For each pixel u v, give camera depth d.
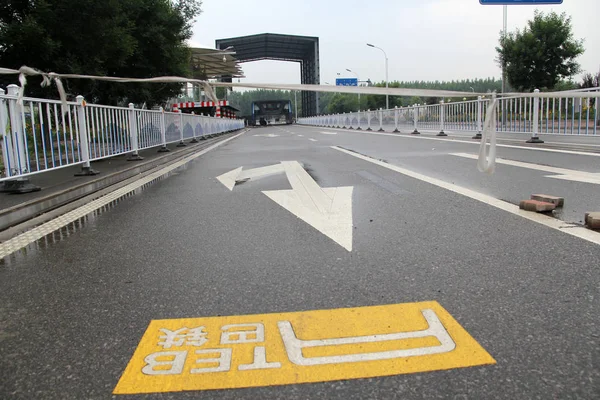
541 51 25.19
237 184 7.09
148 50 14.77
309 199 5.67
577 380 1.85
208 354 2.12
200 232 4.31
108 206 5.78
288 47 67.38
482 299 2.61
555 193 5.48
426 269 3.11
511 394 1.78
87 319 2.53
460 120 16.92
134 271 3.29
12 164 5.87
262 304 2.64
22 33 9.41
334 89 3.75
